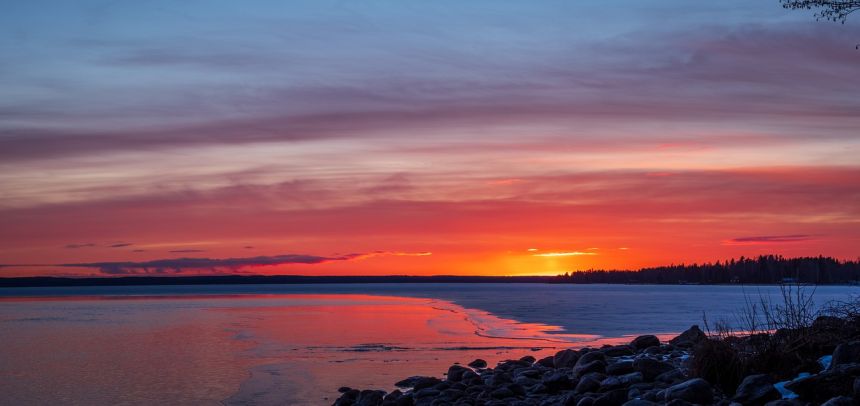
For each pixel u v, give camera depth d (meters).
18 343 39.97
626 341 32.75
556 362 18.19
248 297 143.00
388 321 52.66
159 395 21.48
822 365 11.89
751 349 12.66
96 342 39.75
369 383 21.83
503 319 52.03
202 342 38.09
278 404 19.14
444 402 14.94
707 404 11.00
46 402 21.22
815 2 15.37
